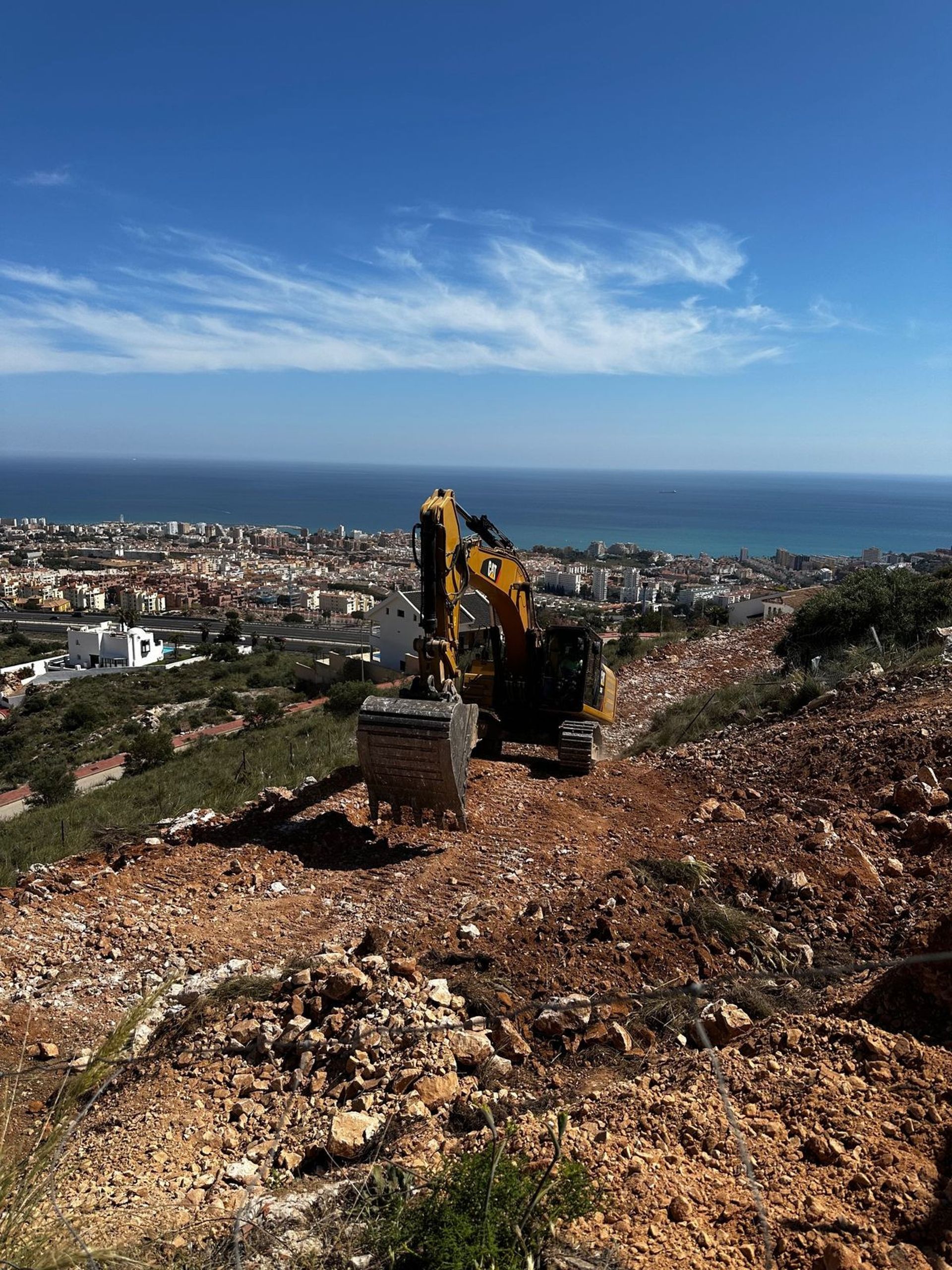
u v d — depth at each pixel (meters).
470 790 11.40
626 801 10.91
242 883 8.25
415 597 43.75
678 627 43.62
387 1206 3.51
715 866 7.76
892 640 17.34
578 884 7.89
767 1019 5.22
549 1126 4.09
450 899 7.79
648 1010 5.53
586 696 13.06
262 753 18.97
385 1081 4.86
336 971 5.88
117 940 7.07
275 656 61.25
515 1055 5.18
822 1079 4.20
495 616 12.55
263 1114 4.76
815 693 15.03
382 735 8.47
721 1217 3.33
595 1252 3.09
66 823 14.49
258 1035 5.42
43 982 6.41
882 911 6.62
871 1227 3.16
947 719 10.38
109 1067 3.39
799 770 10.81
